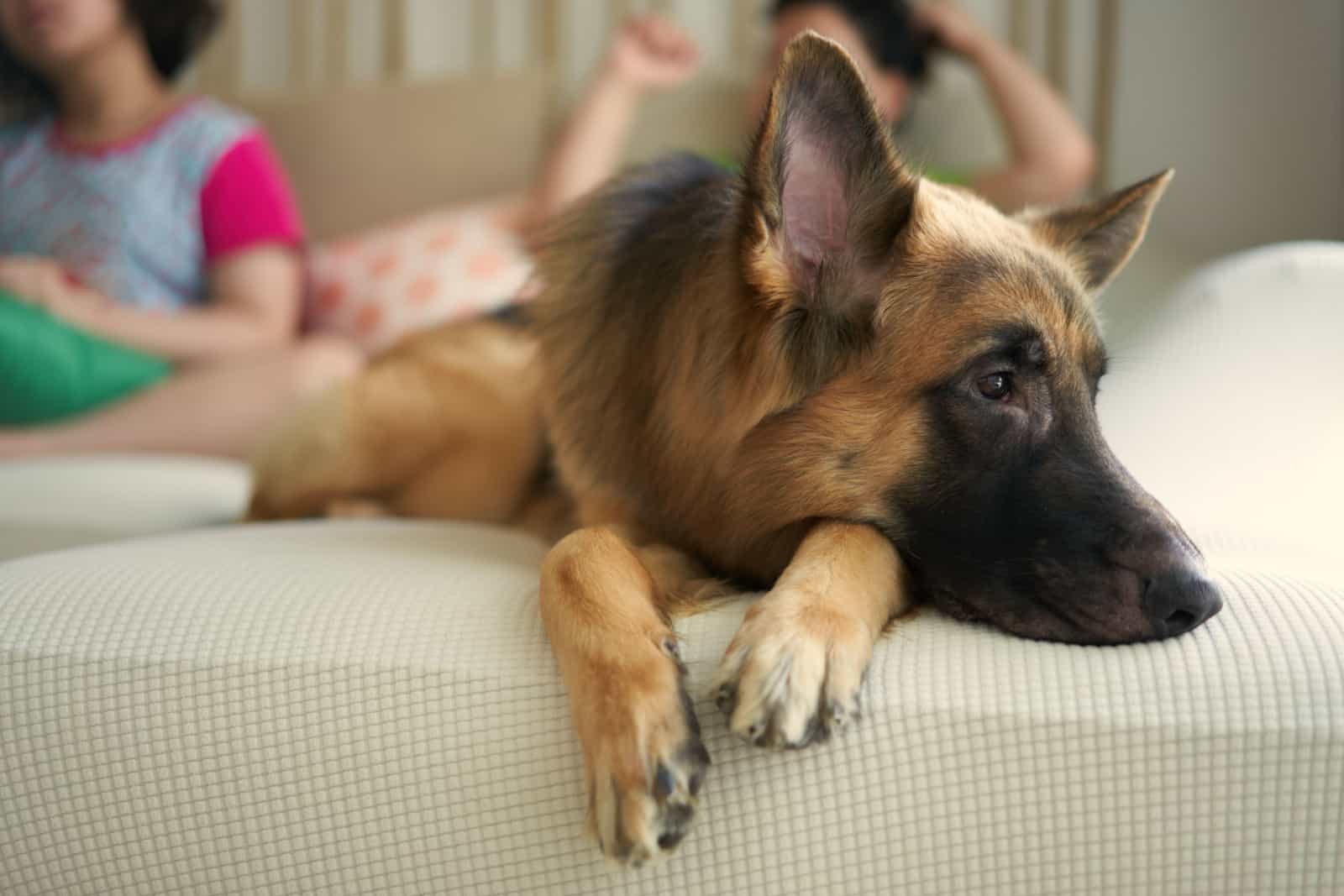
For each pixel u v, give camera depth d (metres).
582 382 1.79
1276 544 1.64
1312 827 1.13
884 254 1.49
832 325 1.47
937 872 1.18
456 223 3.81
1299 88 4.07
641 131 3.98
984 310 1.45
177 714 1.30
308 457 2.55
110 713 1.31
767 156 1.38
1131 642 1.28
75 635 1.35
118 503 2.57
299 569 1.53
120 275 3.61
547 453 2.35
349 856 1.28
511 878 1.25
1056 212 1.90
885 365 1.46
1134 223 1.89
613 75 3.93
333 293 3.73
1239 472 1.90
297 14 4.87
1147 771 1.15
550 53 4.64
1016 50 4.30
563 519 2.10
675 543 1.67
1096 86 4.25
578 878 1.22
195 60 4.80
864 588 1.33
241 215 3.65
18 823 1.32
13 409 3.17
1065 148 3.70
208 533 1.96
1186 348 2.16
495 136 4.06
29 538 2.31
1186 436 1.99
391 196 4.12
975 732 1.17
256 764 1.28
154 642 1.34
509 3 4.71
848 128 1.44
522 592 1.45
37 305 3.26
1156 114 4.22
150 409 3.18
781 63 1.35
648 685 1.16
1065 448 1.45
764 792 1.19
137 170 3.63
